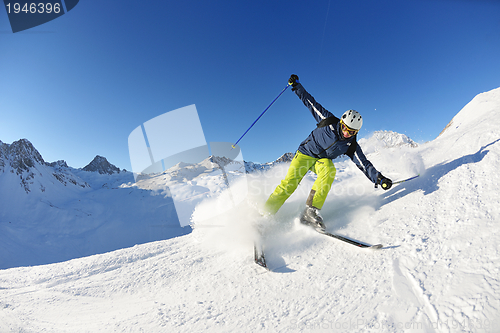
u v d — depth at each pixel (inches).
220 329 55.7
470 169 76.0
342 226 88.8
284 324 51.0
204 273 90.8
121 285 97.1
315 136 101.1
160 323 63.6
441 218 64.8
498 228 50.0
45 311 79.8
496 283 37.8
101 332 62.1
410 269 52.1
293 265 75.4
